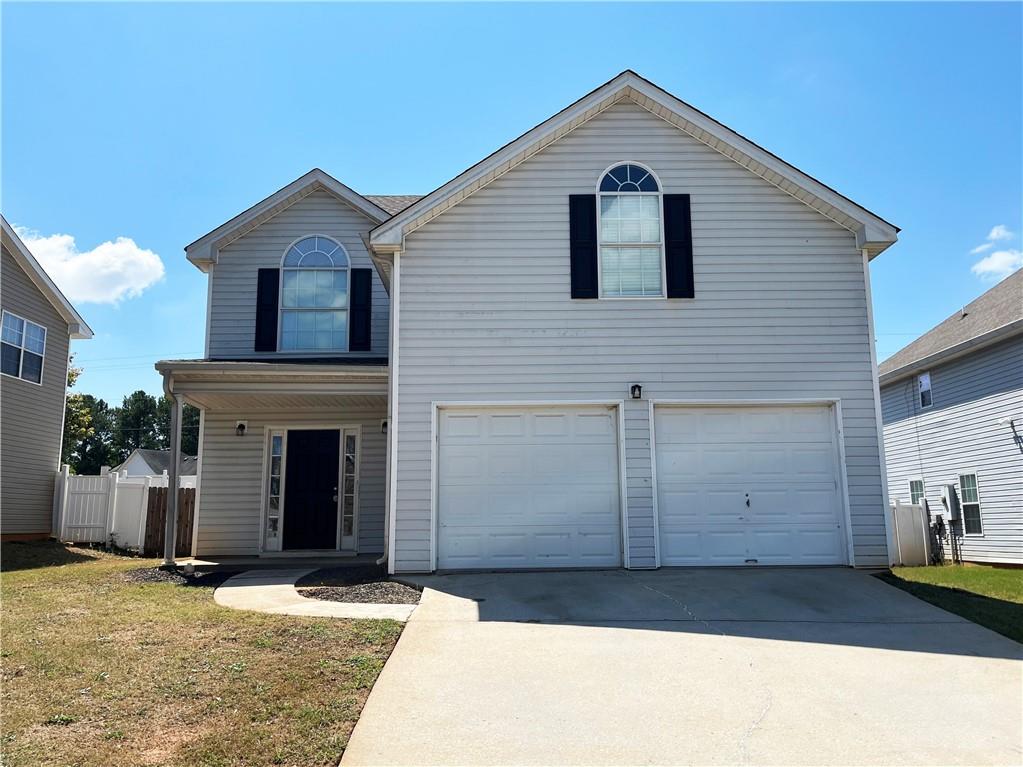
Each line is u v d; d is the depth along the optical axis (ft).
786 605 27.25
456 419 34.96
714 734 16.16
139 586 30.89
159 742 15.01
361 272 46.29
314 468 44.55
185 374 37.04
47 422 53.62
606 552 34.17
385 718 16.63
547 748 15.40
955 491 55.52
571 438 34.94
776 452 35.01
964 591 30.22
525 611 26.16
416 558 33.40
